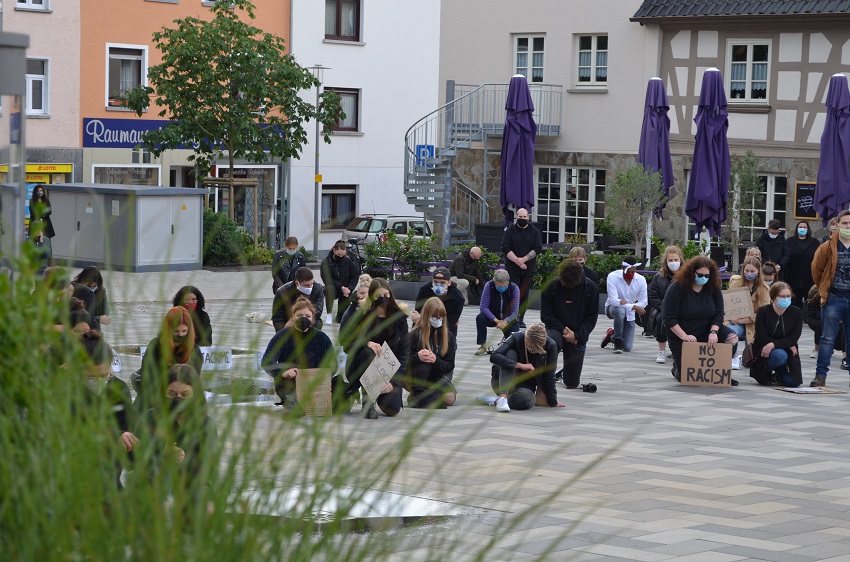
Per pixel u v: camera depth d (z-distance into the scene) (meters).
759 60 38.72
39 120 39.75
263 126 38.94
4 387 3.41
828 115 29.77
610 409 15.55
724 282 28.31
